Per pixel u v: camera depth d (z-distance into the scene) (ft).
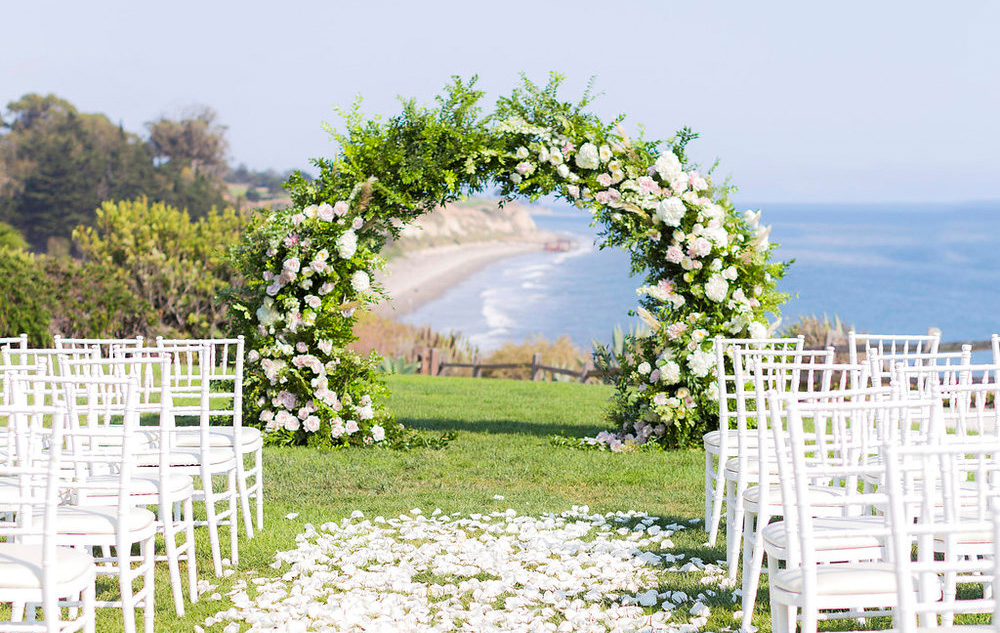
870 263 254.88
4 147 234.17
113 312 56.13
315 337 29.12
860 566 10.49
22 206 221.66
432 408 39.17
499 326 135.95
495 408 39.47
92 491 13.88
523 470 25.79
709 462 19.12
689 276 28.68
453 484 24.40
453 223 362.74
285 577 16.20
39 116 247.50
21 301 52.54
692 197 28.96
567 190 29.58
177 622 14.11
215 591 15.61
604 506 21.81
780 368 15.99
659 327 29.09
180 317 63.52
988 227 412.57
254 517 20.59
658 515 20.77
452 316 148.05
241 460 18.26
